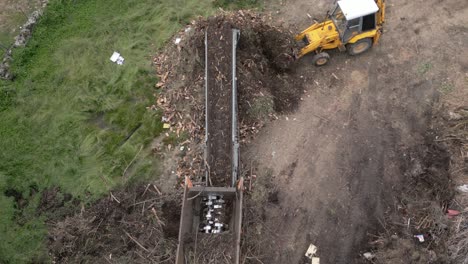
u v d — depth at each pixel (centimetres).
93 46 1495
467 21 1455
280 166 1236
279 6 1537
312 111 1320
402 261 1047
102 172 1257
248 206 1166
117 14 1566
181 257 981
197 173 1228
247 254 1091
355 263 1087
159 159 1273
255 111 1274
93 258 1119
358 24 1267
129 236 1129
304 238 1129
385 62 1396
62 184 1252
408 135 1256
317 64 1381
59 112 1383
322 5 1525
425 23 1465
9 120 1382
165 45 1480
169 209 1175
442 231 1074
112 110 1376
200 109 1311
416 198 1145
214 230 1044
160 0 1577
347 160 1232
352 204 1166
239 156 1244
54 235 1167
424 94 1325
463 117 1254
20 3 1612
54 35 1534
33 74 1459
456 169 1173
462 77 1344
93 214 1186
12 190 1262
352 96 1340
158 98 1382
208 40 1269
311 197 1184
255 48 1325
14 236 1180
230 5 1545
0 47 1523
